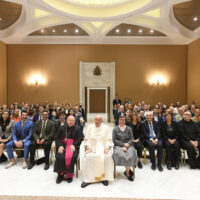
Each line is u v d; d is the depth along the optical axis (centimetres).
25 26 847
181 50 1078
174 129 420
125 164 334
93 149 362
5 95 1045
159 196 287
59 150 347
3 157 430
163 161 432
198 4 702
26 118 438
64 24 870
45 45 1070
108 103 1084
